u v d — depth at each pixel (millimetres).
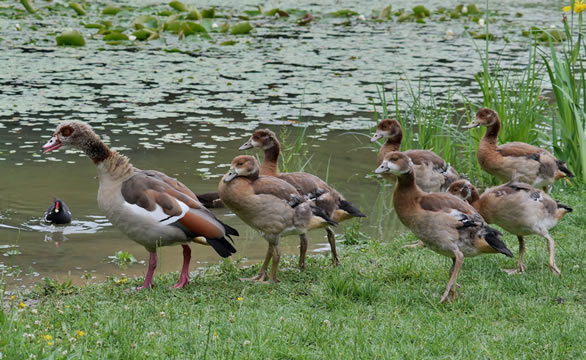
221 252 8516
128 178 8477
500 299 7910
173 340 6469
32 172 13219
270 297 7957
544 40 26938
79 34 23969
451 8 35562
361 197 12719
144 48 24359
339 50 24984
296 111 17500
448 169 11953
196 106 17672
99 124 15945
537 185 11891
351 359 6137
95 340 6344
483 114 12016
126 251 9945
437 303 7824
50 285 8398
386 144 12367
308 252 10164
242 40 26406
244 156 8664
